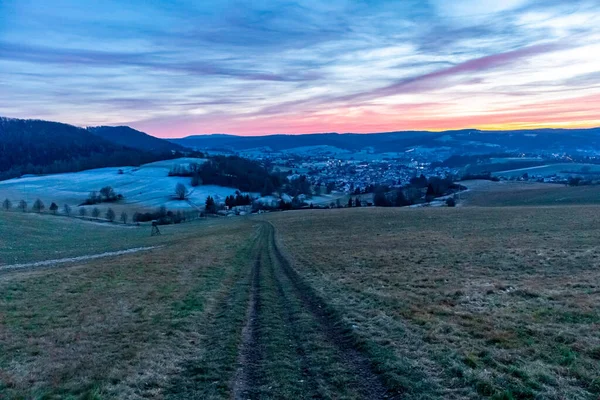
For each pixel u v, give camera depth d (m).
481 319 12.01
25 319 14.39
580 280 15.85
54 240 56.69
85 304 16.64
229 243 43.03
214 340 12.05
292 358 10.31
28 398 8.52
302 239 42.97
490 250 25.39
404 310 13.52
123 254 37.62
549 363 8.82
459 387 8.12
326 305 15.21
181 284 20.94
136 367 9.98
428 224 47.66
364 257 26.89
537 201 80.00
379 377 8.95
